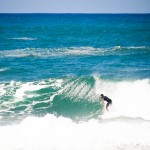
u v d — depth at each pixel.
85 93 14.83
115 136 10.04
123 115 12.52
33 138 9.98
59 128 10.70
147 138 9.88
